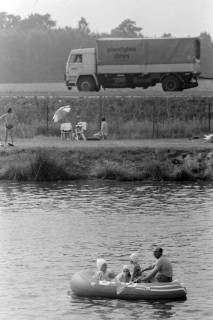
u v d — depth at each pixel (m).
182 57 147.75
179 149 109.25
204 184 102.88
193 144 114.38
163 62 148.38
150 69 148.88
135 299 56.78
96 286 57.62
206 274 62.53
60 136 128.00
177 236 74.81
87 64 151.88
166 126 127.56
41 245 72.12
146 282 57.34
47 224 80.25
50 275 62.84
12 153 109.88
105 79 151.38
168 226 78.75
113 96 139.88
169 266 57.59
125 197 93.88
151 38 148.12
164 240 73.31
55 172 106.19
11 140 116.31
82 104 137.88
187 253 68.69
